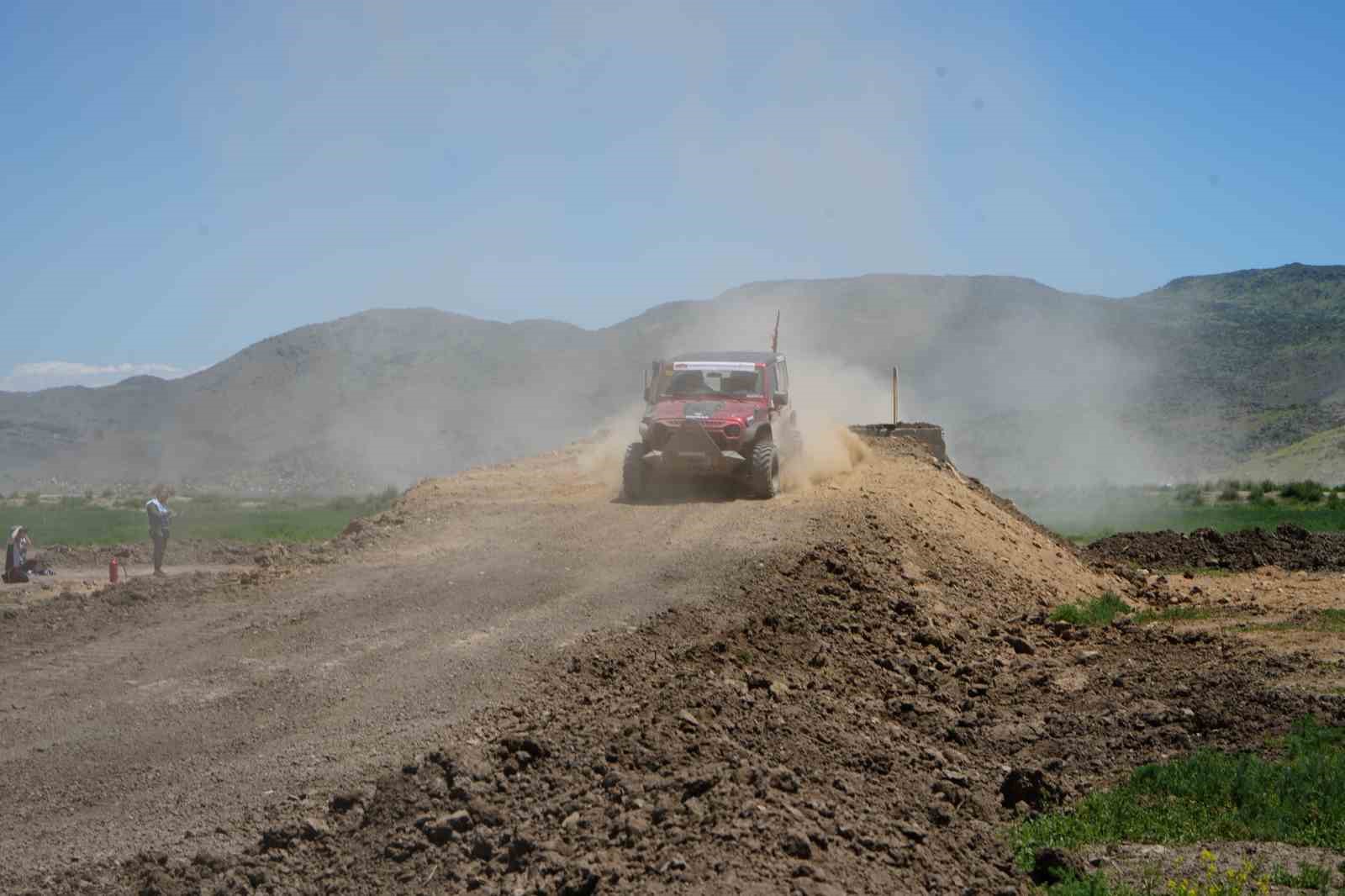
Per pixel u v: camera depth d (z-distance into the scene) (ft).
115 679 42.47
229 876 25.81
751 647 43.60
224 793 31.40
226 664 43.39
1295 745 34.47
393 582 53.31
